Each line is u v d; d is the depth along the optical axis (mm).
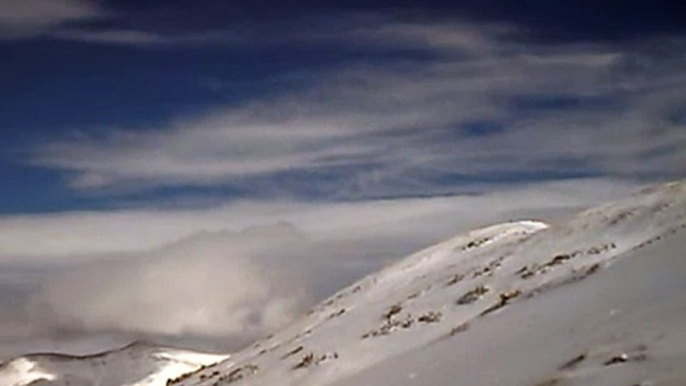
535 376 23391
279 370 46031
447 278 50375
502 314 36094
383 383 32844
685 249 31594
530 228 57594
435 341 37375
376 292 55812
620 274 32219
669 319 23250
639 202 45312
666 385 18625
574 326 27359
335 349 45031
